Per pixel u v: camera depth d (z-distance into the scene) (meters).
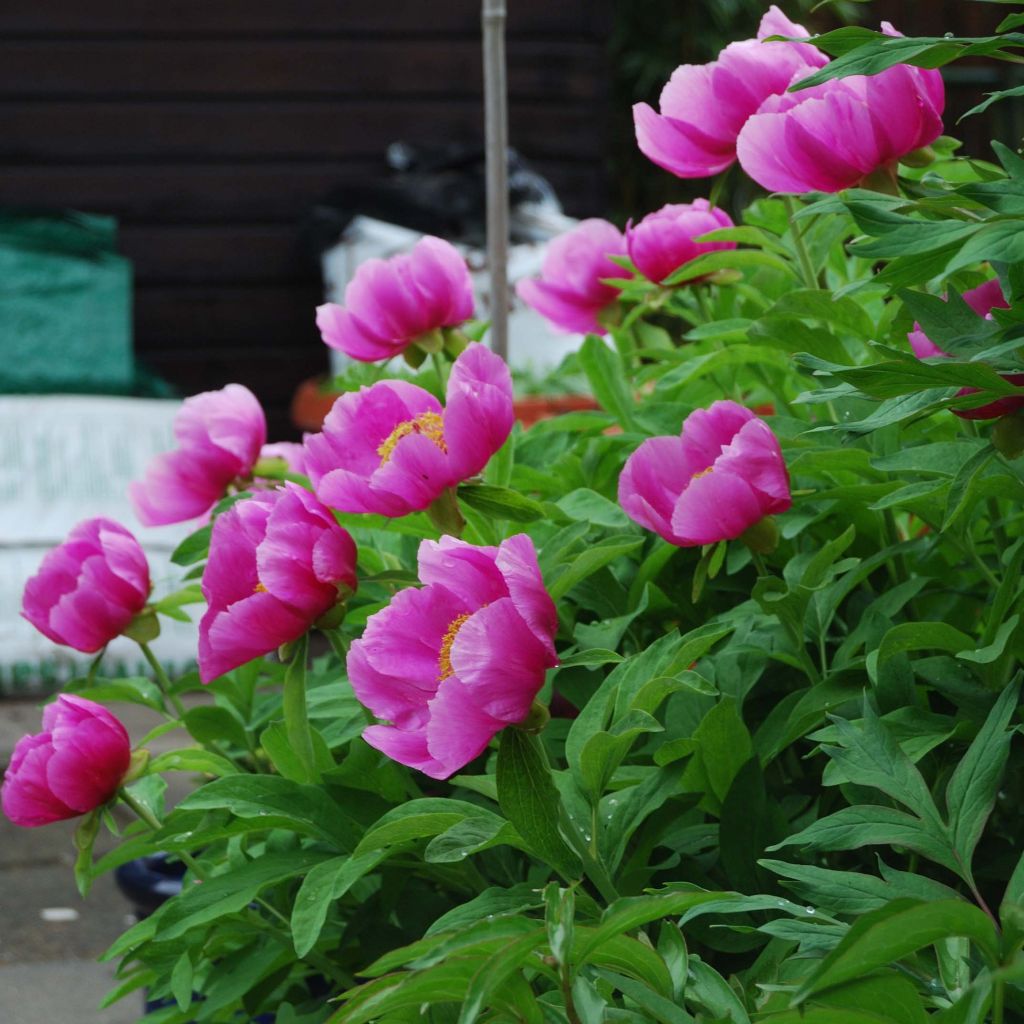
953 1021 0.98
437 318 1.81
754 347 1.84
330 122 8.28
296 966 1.79
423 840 1.53
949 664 1.45
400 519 1.68
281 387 8.33
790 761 1.67
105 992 3.46
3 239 7.17
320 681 1.94
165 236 8.20
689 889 1.28
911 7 9.88
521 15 8.37
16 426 6.55
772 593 1.49
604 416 2.03
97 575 1.79
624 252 2.22
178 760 1.68
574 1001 1.13
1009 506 1.69
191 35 8.17
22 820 1.62
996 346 1.15
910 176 1.62
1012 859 1.44
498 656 1.18
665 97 1.58
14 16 8.02
